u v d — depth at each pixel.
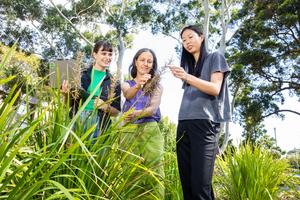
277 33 20.25
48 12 21.77
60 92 1.66
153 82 1.76
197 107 2.43
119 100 2.21
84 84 2.30
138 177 1.64
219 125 2.54
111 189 1.46
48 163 1.34
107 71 2.46
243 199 3.59
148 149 2.43
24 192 1.06
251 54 19.86
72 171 1.36
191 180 2.38
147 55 2.74
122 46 21.34
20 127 1.28
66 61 1.71
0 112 1.13
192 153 2.39
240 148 3.91
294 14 19.42
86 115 1.79
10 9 20.22
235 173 3.70
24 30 19.41
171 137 3.41
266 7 19.95
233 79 20.06
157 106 2.50
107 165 1.57
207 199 2.34
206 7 18.52
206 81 2.34
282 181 4.04
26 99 1.41
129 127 1.63
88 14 22.84
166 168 2.90
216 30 22.59
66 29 21.64
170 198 2.88
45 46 21.14
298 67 20.89
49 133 1.54
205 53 2.59
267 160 3.88
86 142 1.50
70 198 1.02
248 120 21.16
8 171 1.17
